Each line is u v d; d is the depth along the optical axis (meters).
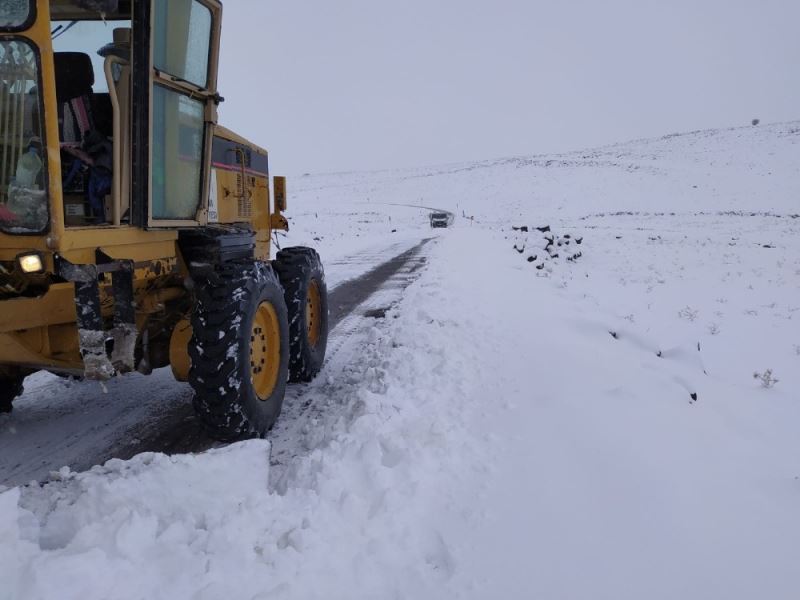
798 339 8.49
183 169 3.82
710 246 20.61
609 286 12.48
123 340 3.06
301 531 2.42
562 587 2.20
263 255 5.85
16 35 2.60
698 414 4.11
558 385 4.27
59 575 2.00
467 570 2.31
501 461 3.20
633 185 63.38
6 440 3.90
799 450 3.88
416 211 57.88
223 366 3.40
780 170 64.81
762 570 2.31
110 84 3.08
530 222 43.03
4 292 2.99
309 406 4.55
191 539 2.35
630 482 2.91
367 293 9.92
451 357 5.10
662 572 2.28
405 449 3.21
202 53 3.87
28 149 2.72
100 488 2.54
